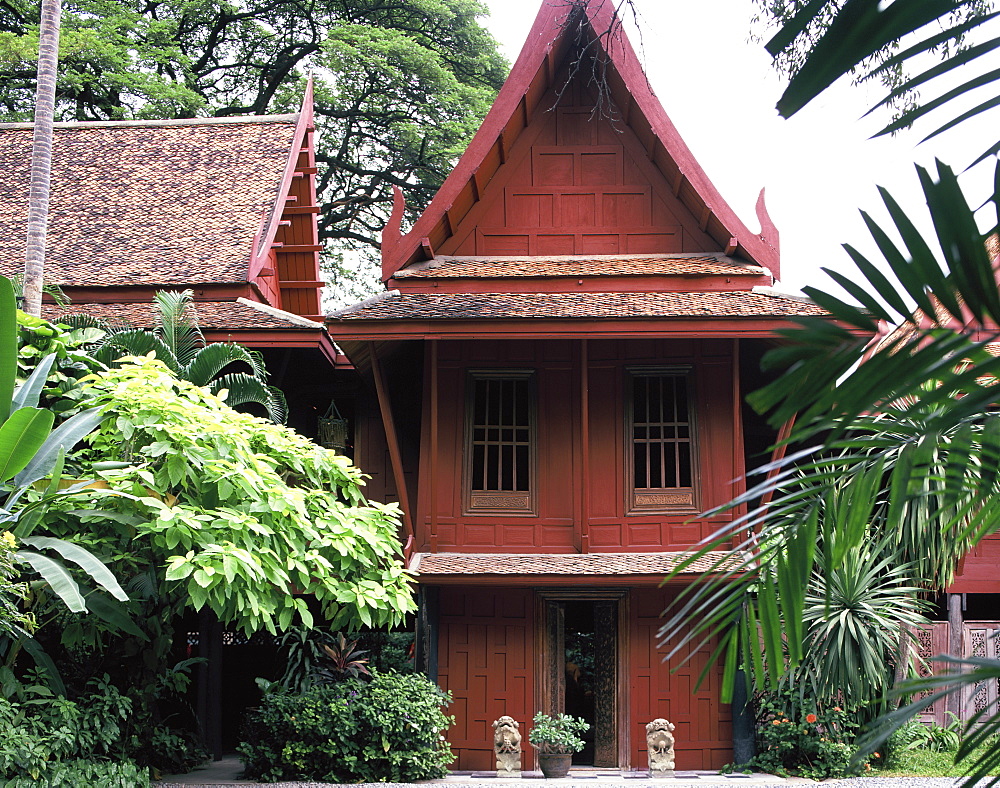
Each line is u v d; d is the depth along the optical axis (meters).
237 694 17.16
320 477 12.15
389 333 14.34
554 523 15.12
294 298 20.78
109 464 9.80
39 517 9.61
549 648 14.92
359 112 32.44
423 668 14.67
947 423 2.05
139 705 12.68
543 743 13.89
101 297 16.53
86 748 10.84
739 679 14.34
